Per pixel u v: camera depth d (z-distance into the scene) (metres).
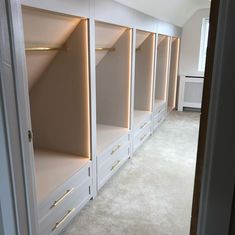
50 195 1.89
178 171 3.15
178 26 5.49
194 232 0.77
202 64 6.09
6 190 1.30
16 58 1.22
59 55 2.27
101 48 2.87
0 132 1.23
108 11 2.32
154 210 2.40
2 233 1.41
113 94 3.32
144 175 3.04
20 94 1.27
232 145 0.60
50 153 2.55
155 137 4.36
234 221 0.65
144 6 3.10
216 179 0.64
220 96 0.58
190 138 4.33
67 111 2.42
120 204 2.47
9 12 1.16
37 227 1.59
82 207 2.37
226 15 0.55
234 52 0.55
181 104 6.14
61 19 1.84
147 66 4.14
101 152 2.61
